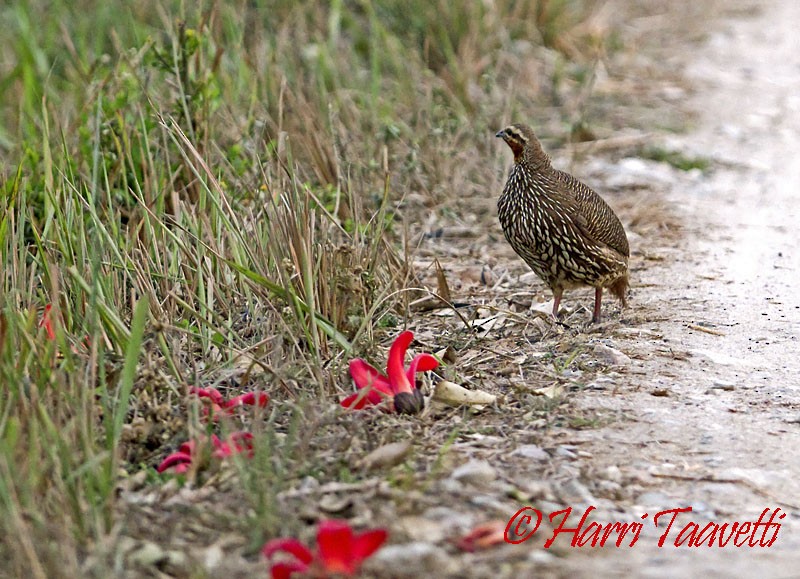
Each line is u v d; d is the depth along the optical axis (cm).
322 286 1048
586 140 1870
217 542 709
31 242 1187
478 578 661
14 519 656
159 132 1345
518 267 1376
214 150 1372
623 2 2636
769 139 1884
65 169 1217
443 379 983
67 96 1622
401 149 1630
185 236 1114
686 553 714
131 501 754
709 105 2067
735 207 1580
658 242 1451
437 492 766
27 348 846
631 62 2277
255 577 665
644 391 980
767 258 1373
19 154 1381
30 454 729
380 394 902
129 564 683
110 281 991
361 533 686
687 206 1586
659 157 1791
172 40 1345
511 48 2128
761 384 998
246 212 1224
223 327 993
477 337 1116
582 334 1128
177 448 838
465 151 1634
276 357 906
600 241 1154
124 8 1809
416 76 1892
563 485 798
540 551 701
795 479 827
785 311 1193
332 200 1376
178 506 745
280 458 805
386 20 2111
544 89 2069
